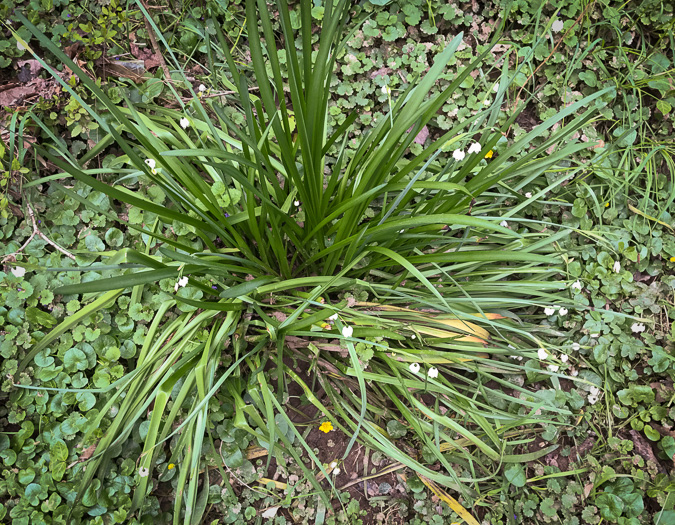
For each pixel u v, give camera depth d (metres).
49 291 0.87
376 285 0.89
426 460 0.95
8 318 0.86
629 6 1.22
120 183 0.96
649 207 1.14
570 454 1.02
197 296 0.87
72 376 0.86
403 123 0.71
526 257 0.80
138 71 1.02
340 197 0.88
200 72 1.09
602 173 1.08
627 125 1.16
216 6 1.10
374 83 1.12
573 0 1.17
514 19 1.18
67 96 0.95
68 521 0.81
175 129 0.96
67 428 0.83
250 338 0.91
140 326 0.89
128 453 0.87
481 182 0.83
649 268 1.11
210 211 0.81
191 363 0.82
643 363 1.07
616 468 1.00
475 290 0.97
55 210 0.93
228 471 0.92
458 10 1.14
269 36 0.66
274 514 0.92
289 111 1.05
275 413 0.94
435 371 0.83
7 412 0.85
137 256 0.70
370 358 0.91
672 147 1.16
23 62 0.98
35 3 1.00
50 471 0.83
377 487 0.98
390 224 0.73
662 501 0.95
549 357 0.93
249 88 1.09
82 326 0.87
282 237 0.97
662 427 1.02
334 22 0.64
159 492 0.89
